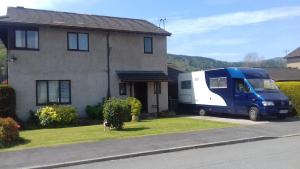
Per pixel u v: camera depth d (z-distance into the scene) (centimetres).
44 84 2388
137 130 1823
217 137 1595
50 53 2409
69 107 2327
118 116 1852
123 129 1873
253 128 1855
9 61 2286
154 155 1307
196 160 1151
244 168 995
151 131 1781
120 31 2636
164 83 2842
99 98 2573
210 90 2584
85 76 2531
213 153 1276
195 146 1422
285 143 1452
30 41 2353
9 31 2288
